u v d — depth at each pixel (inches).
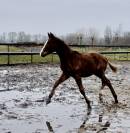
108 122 322.7
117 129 295.7
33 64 1075.3
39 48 1311.5
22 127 298.4
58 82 417.1
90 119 335.6
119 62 1312.7
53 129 293.9
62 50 408.2
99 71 437.1
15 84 593.6
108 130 292.4
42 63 1128.8
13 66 983.0
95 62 432.1
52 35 413.1
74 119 334.3
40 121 323.0
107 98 467.2
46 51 412.2
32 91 517.3
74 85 603.2
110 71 939.3
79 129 294.8
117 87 584.4
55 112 366.9
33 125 306.8
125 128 299.7
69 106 403.2
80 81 412.5
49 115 351.3
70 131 287.6
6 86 565.0
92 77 768.3
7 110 372.2
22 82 625.0
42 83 617.6
